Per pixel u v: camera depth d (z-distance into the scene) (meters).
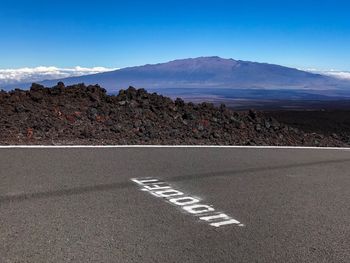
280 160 7.69
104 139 8.83
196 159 7.40
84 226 4.14
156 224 4.28
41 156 6.94
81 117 9.87
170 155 7.62
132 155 7.43
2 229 3.99
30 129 8.73
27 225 4.11
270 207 4.95
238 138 10.31
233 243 3.89
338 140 12.32
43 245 3.69
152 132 9.54
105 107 10.71
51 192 5.13
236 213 4.70
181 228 4.20
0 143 7.79
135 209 4.69
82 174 5.98
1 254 3.49
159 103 11.70
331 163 7.65
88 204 4.78
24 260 3.41
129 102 11.34
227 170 6.69
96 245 3.73
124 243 3.80
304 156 8.26
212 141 9.73
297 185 5.98
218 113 12.02
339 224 4.46
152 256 3.57
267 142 10.23
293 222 4.48
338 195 5.55
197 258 3.56
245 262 3.53
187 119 11.21
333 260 3.62
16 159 6.66
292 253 3.73
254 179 6.22
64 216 4.38
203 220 4.45
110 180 5.77
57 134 8.73
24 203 4.71
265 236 4.08
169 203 4.95
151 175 6.15
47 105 10.25
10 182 5.44
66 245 3.71
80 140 8.55
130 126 9.88
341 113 33.72
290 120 23.34
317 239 4.05
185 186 5.69
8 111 9.48
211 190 5.56
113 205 4.79
